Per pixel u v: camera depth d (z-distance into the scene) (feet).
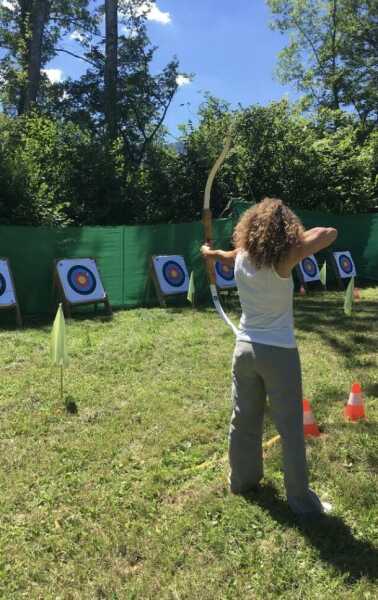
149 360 20.62
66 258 31.48
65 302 29.86
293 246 9.36
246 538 9.90
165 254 34.91
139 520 10.48
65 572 9.08
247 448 10.89
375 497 11.09
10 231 30.12
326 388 17.58
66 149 41.93
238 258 10.08
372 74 87.51
